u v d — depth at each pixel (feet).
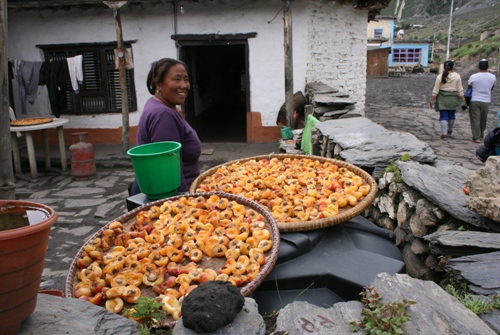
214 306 4.36
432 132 31.48
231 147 29.17
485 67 26.16
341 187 9.62
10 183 13.97
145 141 10.21
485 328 4.52
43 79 28.37
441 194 8.25
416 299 5.02
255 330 4.37
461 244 6.65
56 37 29.99
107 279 6.18
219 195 8.75
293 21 28.09
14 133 24.80
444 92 27.63
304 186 9.93
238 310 4.55
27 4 26.91
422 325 4.54
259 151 27.68
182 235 7.36
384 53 116.26
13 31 30.30
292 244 7.65
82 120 31.09
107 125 30.91
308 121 19.71
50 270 13.80
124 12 28.91
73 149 24.38
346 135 13.97
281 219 7.97
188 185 11.00
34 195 22.02
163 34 29.01
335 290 7.32
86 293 5.87
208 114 42.06
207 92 41.52
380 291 5.24
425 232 8.55
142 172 8.87
